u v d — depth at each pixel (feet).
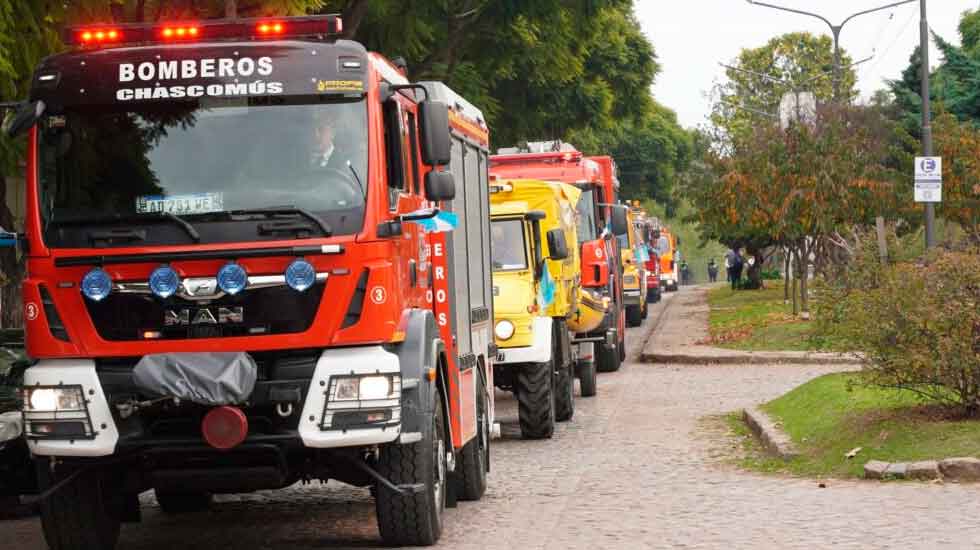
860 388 62.18
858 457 49.85
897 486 45.73
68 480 35.47
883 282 53.47
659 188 329.93
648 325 159.33
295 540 40.81
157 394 34.14
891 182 129.49
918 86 189.98
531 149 100.07
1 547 41.16
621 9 118.62
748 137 143.43
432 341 37.86
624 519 42.42
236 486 35.86
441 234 42.01
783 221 127.03
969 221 147.84
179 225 34.83
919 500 42.86
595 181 98.73
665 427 68.49
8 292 73.36
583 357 83.35
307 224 34.71
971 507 41.16
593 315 83.15
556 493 48.60
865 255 56.75
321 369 34.58
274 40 36.27
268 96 35.42
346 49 35.73
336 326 34.58
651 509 44.16
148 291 34.81
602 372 103.81
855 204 126.21
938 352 51.70
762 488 47.57
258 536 41.78
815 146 126.72
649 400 82.28
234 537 41.78
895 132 148.25
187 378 33.86
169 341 34.68
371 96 35.63
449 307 42.06
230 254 34.60
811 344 67.36
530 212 66.39
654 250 210.79
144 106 35.58
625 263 153.07
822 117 141.69
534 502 46.70
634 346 128.88
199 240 34.78
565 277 71.51
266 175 35.09
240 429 33.73
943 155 147.74
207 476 35.53
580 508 44.98
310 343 34.53
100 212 35.19
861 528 38.96
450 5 105.19
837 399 61.11
